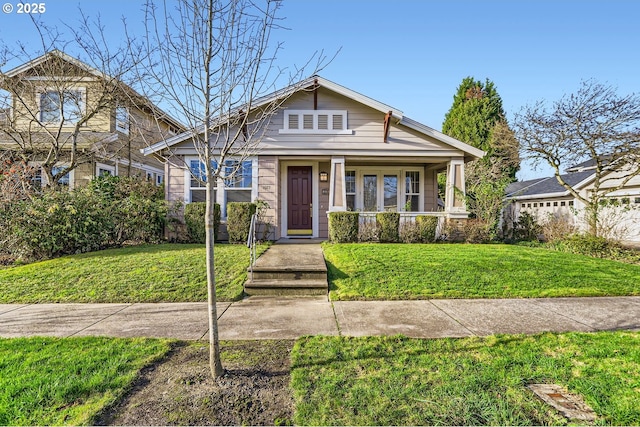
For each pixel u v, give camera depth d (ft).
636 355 10.51
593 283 19.70
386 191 40.22
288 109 33.42
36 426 7.25
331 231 31.04
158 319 14.65
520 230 39.88
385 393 8.43
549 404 7.99
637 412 7.59
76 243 25.54
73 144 32.96
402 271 21.07
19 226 23.79
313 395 8.38
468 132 67.92
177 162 32.35
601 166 35.24
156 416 7.61
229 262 22.52
